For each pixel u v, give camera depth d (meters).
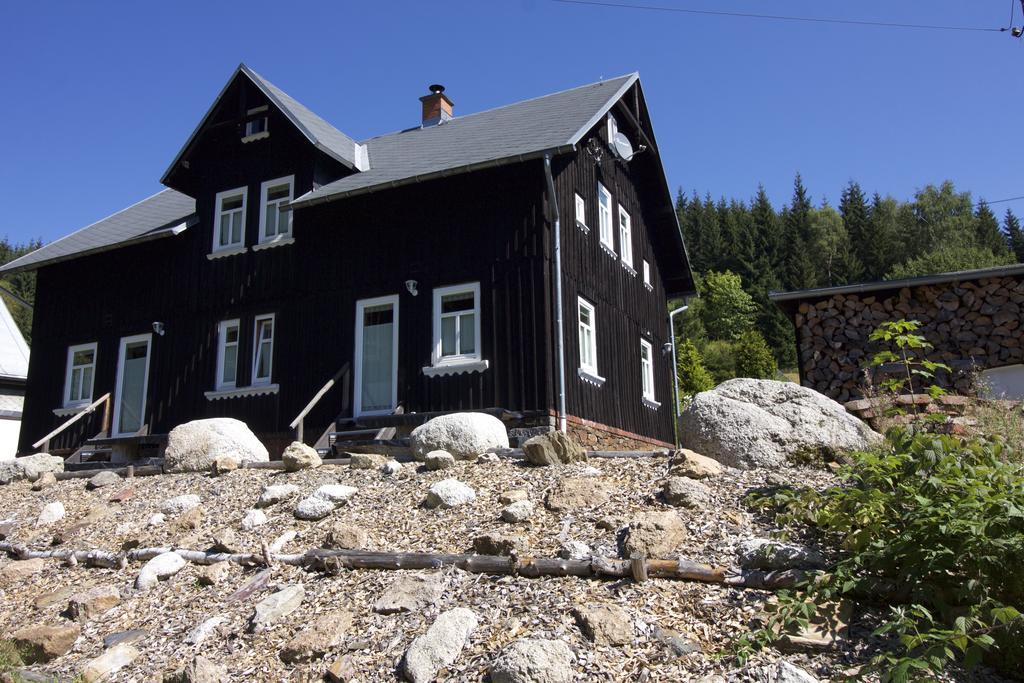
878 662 4.42
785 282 66.38
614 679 4.72
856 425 7.85
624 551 6.16
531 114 16.05
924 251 71.44
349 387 13.97
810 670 4.62
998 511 4.80
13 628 7.09
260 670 5.58
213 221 16.62
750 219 75.50
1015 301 12.75
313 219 15.25
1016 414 8.05
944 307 13.19
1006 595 4.66
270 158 16.22
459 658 5.21
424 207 14.09
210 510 8.90
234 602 6.70
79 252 17.36
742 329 58.53
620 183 17.22
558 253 12.98
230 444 10.98
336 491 8.37
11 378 25.86
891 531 5.33
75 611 7.02
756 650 4.82
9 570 8.19
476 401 12.83
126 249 17.69
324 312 14.67
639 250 18.03
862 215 76.12
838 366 13.65
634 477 7.67
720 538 6.16
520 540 6.58
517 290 12.91
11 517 10.05
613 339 15.42
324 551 7.04
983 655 4.56
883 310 13.66
